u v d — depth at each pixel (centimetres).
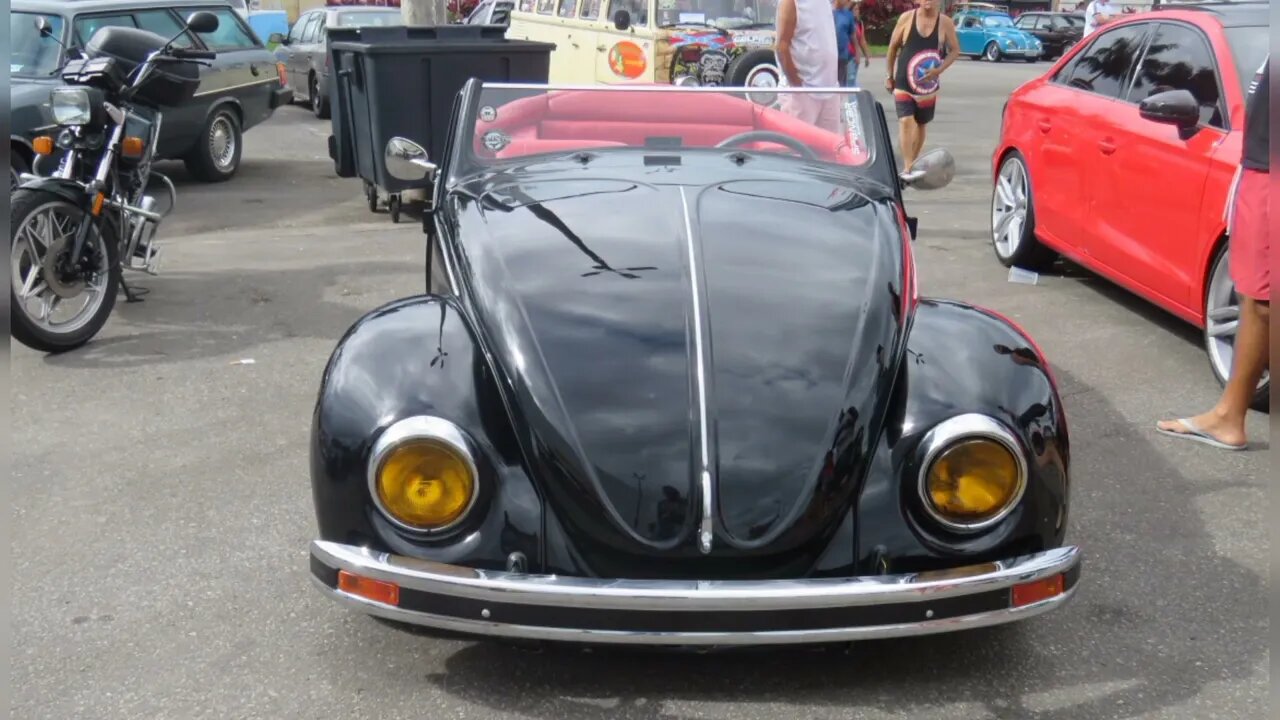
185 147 1118
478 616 272
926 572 275
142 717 298
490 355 305
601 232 346
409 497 277
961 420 284
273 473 447
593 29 1337
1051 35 3806
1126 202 613
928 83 1040
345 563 279
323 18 1806
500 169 418
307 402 521
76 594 359
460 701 303
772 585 267
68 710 301
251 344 602
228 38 1184
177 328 628
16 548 387
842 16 1162
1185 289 557
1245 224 443
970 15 3853
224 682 313
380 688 310
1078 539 395
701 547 276
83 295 670
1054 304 677
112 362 573
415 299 334
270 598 357
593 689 307
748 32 1238
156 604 353
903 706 300
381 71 873
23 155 894
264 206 1028
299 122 1698
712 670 315
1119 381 549
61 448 470
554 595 266
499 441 288
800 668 316
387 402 286
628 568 283
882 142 427
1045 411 292
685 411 288
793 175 402
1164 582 366
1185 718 296
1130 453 466
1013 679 312
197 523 406
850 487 286
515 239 346
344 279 734
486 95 433
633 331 305
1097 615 346
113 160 619
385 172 895
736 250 338
